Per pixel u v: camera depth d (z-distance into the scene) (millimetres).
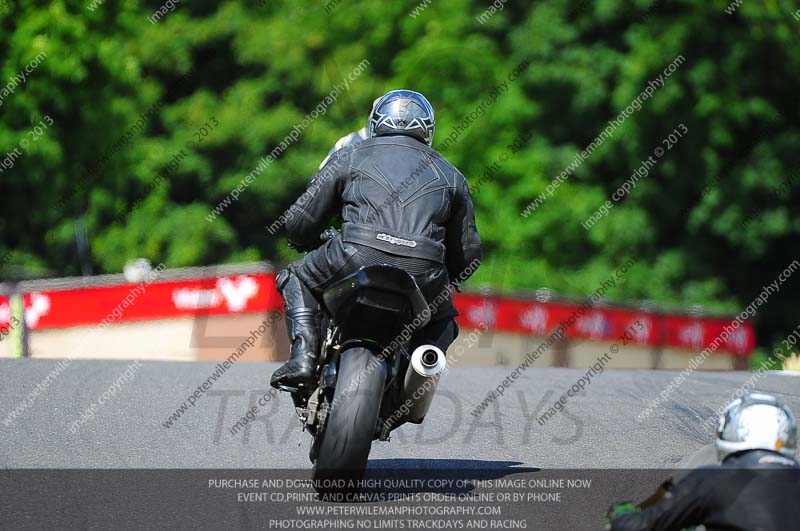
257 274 59031
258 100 104875
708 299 104812
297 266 23969
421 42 103188
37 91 80812
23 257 96688
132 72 86688
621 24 106250
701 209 105625
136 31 86812
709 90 102375
